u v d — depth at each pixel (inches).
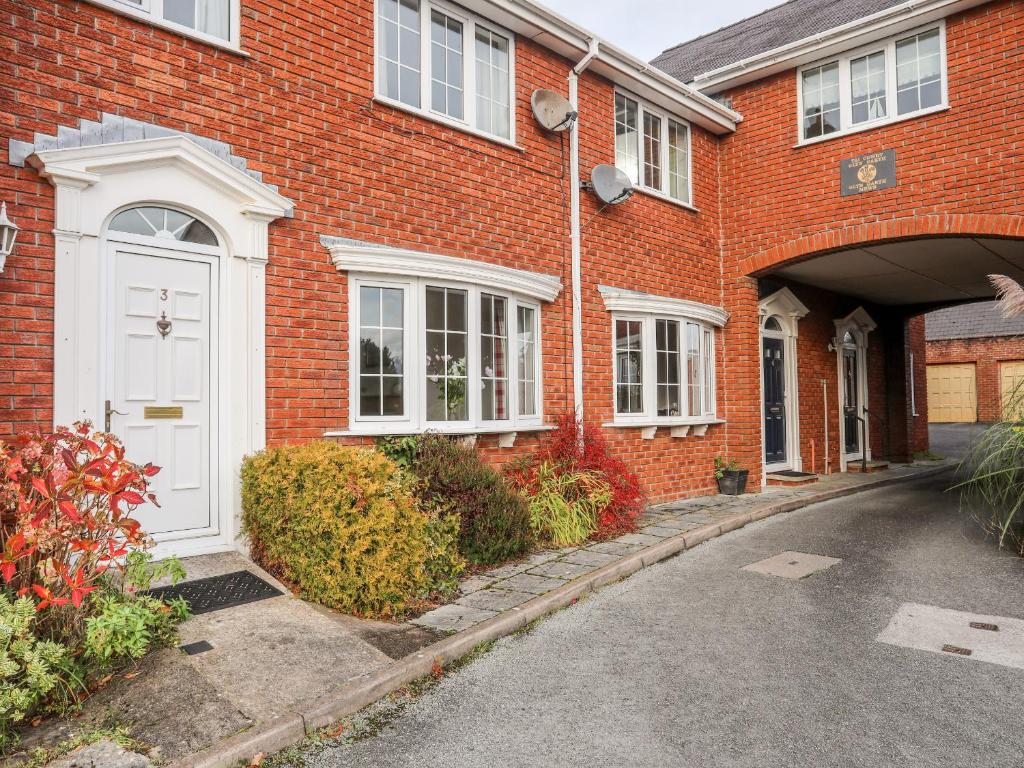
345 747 125.0
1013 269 439.5
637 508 302.0
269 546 201.6
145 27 203.0
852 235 365.4
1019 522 296.0
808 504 380.2
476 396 281.0
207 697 134.6
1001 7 320.2
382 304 258.2
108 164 190.5
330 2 247.6
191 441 211.2
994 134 321.1
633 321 366.9
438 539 211.3
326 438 237.6
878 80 363.6
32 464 144.1
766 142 404.2
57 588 142.6
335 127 246.5
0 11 178.7
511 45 313.9
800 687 147.3
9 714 119.1
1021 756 119.7
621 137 369.7
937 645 170.4
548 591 206.8
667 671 156.2
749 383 410.3
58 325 183.0
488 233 296.8
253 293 222.7
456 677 154.4
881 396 588.4
